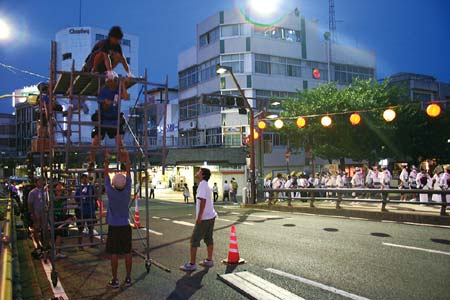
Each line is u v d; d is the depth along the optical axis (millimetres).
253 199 22000
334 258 7918
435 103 12648
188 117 42375
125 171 7289
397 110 28422
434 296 5527
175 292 6121
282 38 39375
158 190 45781
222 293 5977
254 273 7004
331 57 42094
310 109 29281
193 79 42000
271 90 38188
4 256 6281
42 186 8070
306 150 31781
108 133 7711
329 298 5574
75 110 8719
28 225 11617
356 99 28422
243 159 34812
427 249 8516
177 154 36500
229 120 37094
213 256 8547
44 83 8391
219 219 15242
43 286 6691
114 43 7488
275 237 10602
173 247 9859
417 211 14234
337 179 21969
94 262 8398
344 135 28578
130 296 6016
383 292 5758
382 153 31328
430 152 33469
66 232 10750
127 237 6539
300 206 18188
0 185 33031
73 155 9961
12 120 73250
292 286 6168
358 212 14945
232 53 37781
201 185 7578
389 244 9172
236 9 38000
